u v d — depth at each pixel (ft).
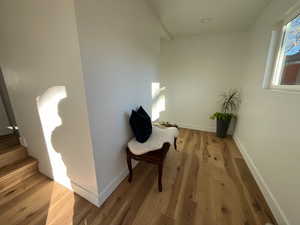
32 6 3.52
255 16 7.11
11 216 4.12
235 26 8.46
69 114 4.00
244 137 7.77
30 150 5.86
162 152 5.01
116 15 4.30
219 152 7.98
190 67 10.80
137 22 5.47
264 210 4.41
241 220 4.09
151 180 5.68
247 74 8.32
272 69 5.60
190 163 6.89
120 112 5.09
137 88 6.08
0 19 4.30
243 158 7.38
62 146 4.61
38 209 4.33
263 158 5.37
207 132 11.07
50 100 4.25
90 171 4.25
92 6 3.43
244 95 8.54
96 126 4.00
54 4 3.18
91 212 4.25
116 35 4.40
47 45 3.65
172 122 12.48
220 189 5.25
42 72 4.05
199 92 11.00
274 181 4.48
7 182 5.06
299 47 4.23
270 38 5.60
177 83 11.48
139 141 5.37
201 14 7.01
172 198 4.82
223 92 10.33
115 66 4.53
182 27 8.65
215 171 6.30
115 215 4.18
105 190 4.67
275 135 4.68
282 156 4.20
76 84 3.55
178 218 4.13
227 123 9.62
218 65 10.05
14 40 4.26
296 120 3.73
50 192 4.94
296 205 3.47
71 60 3.41
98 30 3.69
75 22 3.06
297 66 4.31
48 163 5.37
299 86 3.96
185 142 9.27
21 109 5.24
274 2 5.40
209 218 4.14
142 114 5.73
